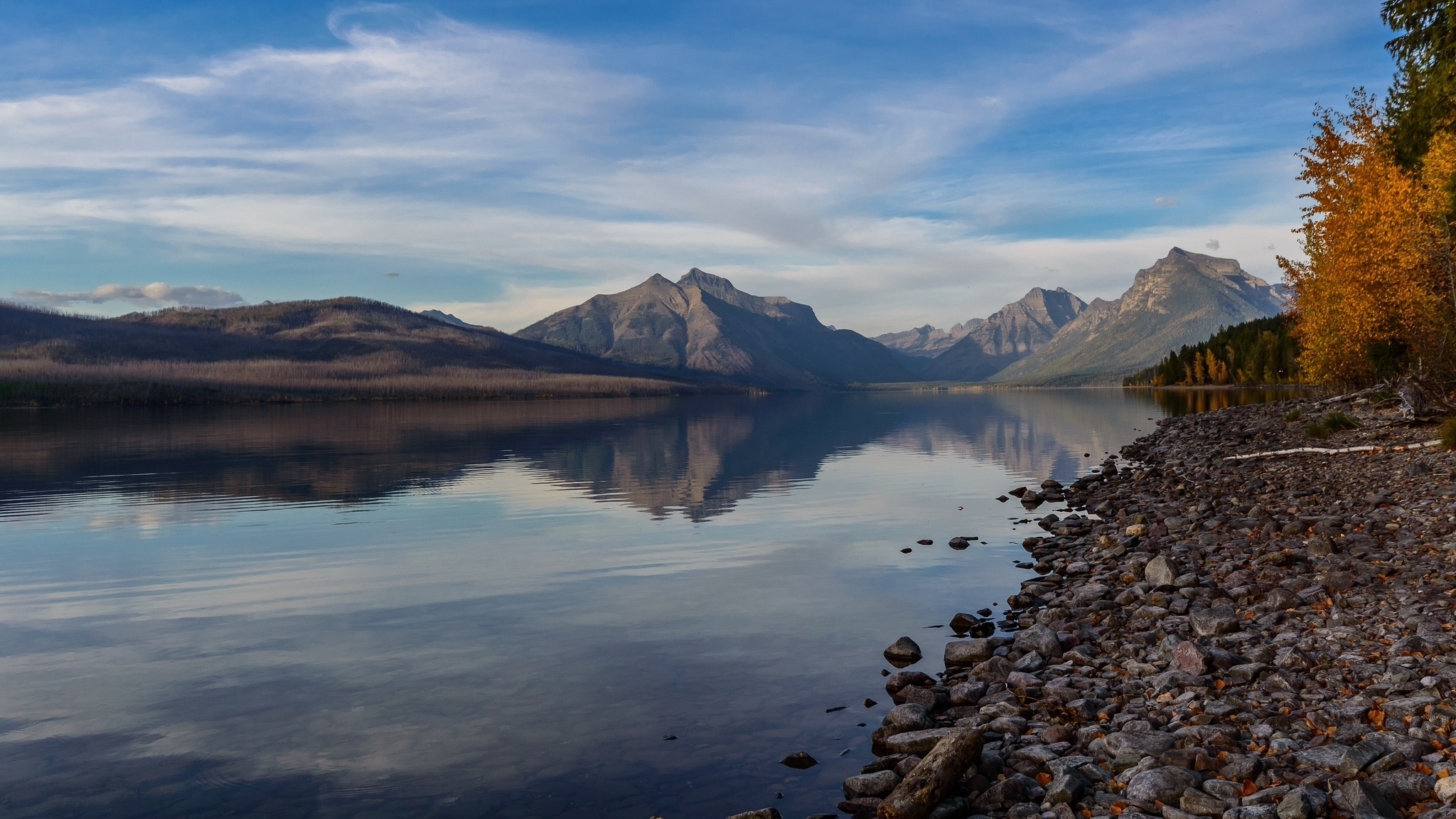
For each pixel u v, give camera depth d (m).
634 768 7.46
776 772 7.35
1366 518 15.39
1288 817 5.60
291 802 6.85
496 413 115.56
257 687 9.68
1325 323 40.62
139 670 10.27
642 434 62.91
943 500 25.44
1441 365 27.72
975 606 13.10
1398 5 28.77
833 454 43.06
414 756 7.74
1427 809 5.62
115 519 22.34
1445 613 9.46
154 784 7.19
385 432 65.00
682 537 19.56
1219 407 75.62
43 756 7.79
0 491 28.12
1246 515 17.80
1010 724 7.80
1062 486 27.17
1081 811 6.16
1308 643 9.20
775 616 12.64
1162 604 11.65
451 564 16.66
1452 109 30.89
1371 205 33.62
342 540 19.25
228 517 22.69
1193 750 6.70
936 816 6.23
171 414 112.12
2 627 12.26
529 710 8.89
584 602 13.56
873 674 9.96
